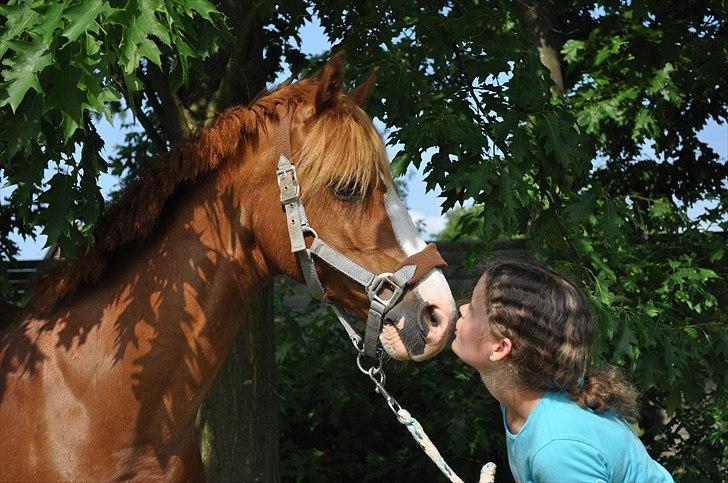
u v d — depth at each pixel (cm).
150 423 205
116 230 213
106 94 192
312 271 219
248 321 371
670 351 374
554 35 553
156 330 206
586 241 419
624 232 449
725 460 523
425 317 212
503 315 166
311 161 213
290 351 552
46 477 196
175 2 206
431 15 336
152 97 354
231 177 220
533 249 381
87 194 215
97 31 187
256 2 314
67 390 202
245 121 221
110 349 204
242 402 367
